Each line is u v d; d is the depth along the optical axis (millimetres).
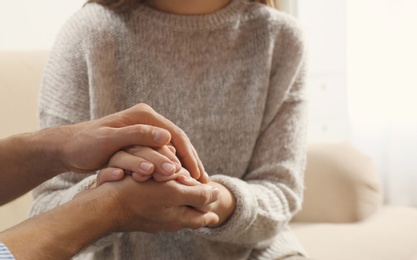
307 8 2805
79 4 1966
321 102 2896
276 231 1255
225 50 1305
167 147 1029
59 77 1260
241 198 1155
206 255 1260
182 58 1282
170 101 1273
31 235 856
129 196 970
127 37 1269
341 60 2971
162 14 1285
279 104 1328
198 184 1021
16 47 1802
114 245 1232
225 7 1316
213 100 1289
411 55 2857
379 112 2961
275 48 1338
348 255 1583
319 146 1887
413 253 1656
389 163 2963
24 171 1070
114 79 1263
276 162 1305
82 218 911
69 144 1036
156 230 1023
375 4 2908
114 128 1020
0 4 1760
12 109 1469
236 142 1296
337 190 1821
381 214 1887
